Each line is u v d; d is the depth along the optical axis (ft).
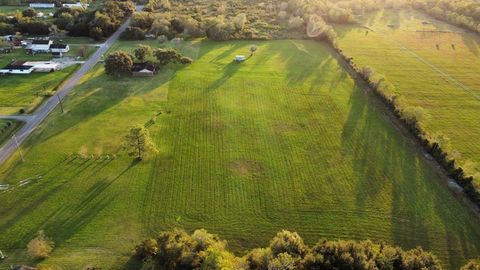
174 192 275.80
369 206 267.18
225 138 339.36
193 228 247.09
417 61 517.96
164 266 210.59
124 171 294.66
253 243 238.07
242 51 546.26
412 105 399.65
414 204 269.85
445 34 633.20
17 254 225.56
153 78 452.76
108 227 245.24
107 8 654.53
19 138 330.54
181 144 329.72
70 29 593.42
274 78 458.50
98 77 451.94
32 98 397.19
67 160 304.71
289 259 203.72
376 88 422.82
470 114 386.11
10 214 252.83
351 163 310.04
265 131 350.84
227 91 423.64
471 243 241.14
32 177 285.02
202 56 524.93
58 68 473.26
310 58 524.52
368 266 204.33
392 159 315.78
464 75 476.13
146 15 633.61
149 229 245.04
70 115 368.07
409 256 211.82
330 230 247.91
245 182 287.28
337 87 438.40
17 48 533.55
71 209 257.75
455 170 294.46
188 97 409.08
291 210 262.88
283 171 299.58
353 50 554.05
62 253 226.79
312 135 345.92
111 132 343.46
